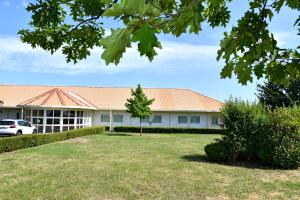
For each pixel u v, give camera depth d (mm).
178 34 1665
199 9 1595
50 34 4191
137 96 36281
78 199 9195
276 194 10297
